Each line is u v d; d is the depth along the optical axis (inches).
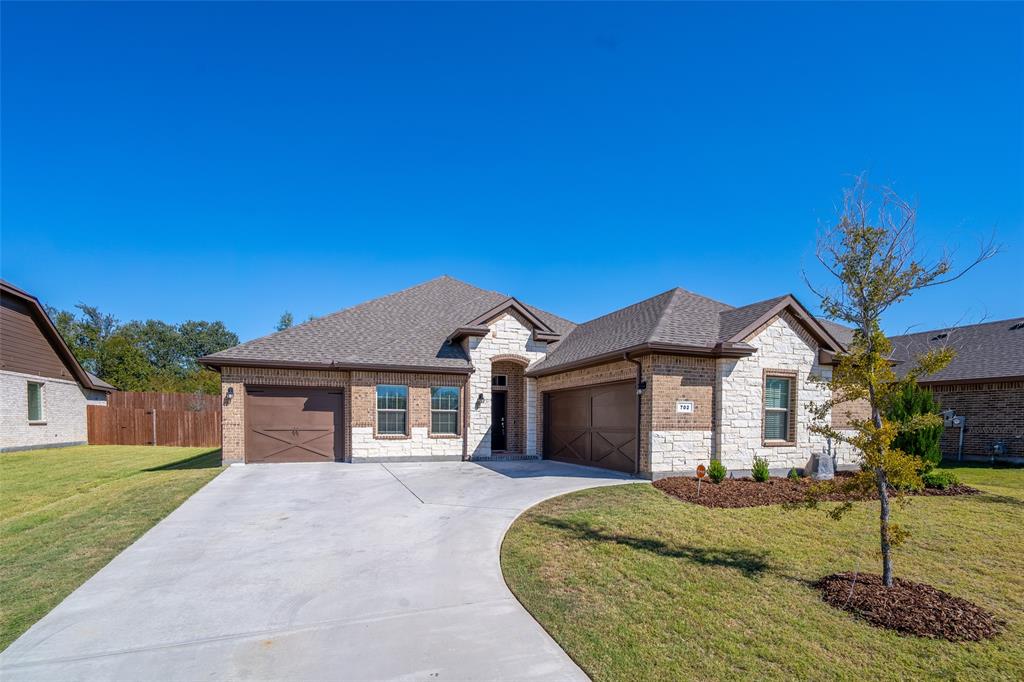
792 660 153.9
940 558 247.3
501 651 158.7
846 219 214.7
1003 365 665.0
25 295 772.6
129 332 2203.5
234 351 578.2
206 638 166.6
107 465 629.9
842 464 537.3
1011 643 165.2
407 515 327.6
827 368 531.5
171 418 941.8
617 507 343.6
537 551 252.8
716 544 265.1
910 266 205.8
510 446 700.7
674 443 466.9
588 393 576.1
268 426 586.2
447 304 783.7
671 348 456.4
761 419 499.2
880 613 182.1
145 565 235.6
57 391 863.7
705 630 172.4
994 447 649.0
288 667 149.2
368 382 605.6
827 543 268.5
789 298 507.5
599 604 192.2
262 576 221.5
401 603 193.6
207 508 350.3
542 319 810.8
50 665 150.1
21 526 308.2
